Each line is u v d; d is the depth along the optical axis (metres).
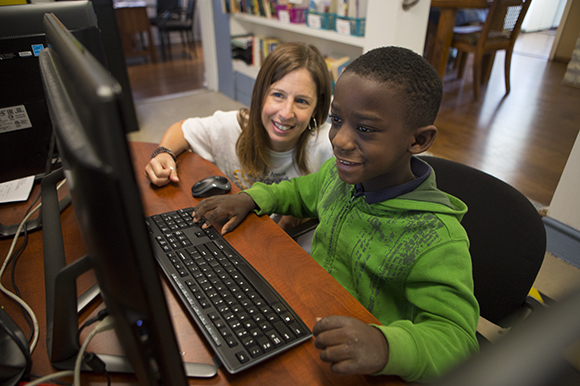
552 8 4.78
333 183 0.91
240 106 3.81
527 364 0.17
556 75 4.03
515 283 0.76
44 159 0.90
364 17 2.22
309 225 0.99
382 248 0.74
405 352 0.52
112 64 2.87
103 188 0.31
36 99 0.83
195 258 0.72
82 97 0.32
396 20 1.96
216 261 0.72
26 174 0.91
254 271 0.70
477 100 3.58
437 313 0.62
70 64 0.38
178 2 5.34
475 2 3.00
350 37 2.29
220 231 0.83
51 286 0.62
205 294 0.64
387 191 0.74
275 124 1.10
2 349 0.54
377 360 0.50
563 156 2.67
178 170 1.09
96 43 0.84
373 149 0.63
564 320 0.18
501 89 3.80
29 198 0.94
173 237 0.78
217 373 0.54
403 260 0.70
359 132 0.63
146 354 0.40
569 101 3.50
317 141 1.22
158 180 0.99
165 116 3.55
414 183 0.72
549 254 1.90
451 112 3.37
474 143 2.86
